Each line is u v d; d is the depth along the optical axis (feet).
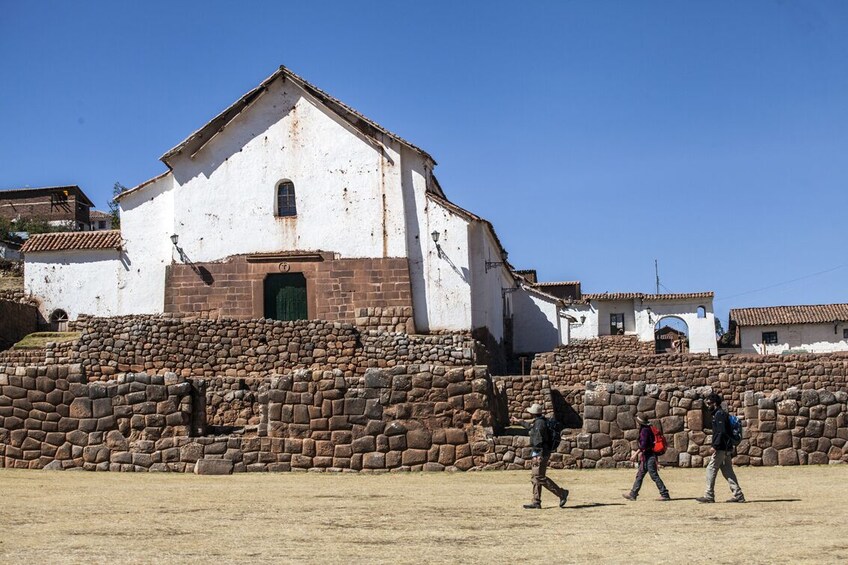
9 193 306.96
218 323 120.78
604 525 46.93
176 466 68.74
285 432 69.51
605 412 72.02
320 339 120.26
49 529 44.19
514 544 41.75
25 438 69.51
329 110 143.64
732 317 265.13
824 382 116.78
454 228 140.56
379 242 140.67
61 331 147.23
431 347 119.85
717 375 118.73
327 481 64.69
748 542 41.73
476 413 70.64
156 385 69.87
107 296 148.87
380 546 41.01
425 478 66.59
